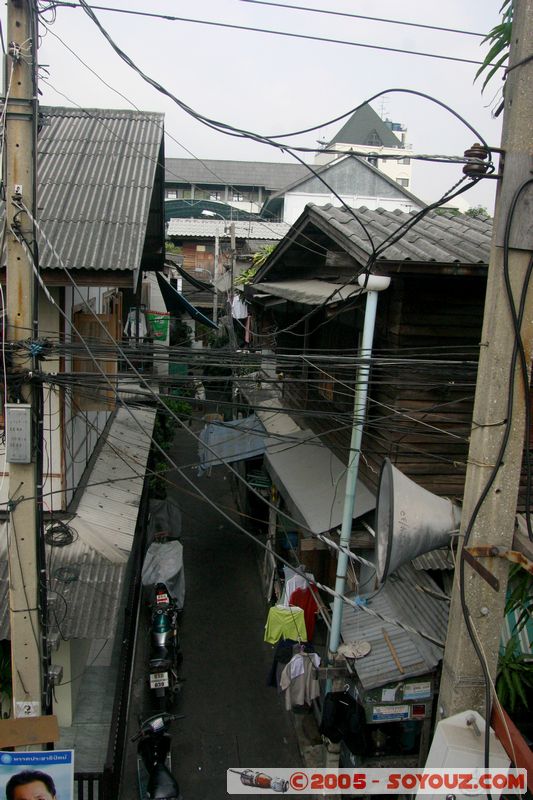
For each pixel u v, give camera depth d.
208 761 8.58
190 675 10.37
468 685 4.31
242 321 21.70
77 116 11.69
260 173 49.31
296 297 8.57
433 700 6.98
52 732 5.20
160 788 7.56
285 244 10.29
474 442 4.30
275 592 12.20
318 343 11.49
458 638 4.34
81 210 8.20
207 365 6.39
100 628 6.52
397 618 7.36
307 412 6.19
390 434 7.58
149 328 23.84
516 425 4.21
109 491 9.30
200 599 12.74
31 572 5.24
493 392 4.20
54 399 7.52
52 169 9.56
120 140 10.59
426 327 7.43
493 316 4.15
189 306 17.66
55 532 7.35
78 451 8.82
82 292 9.06
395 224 8.12
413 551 4.37
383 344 7.93
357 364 6.32
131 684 9.84
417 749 7.52
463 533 4.30
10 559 5.23
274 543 13.17
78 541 7.42
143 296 24.58
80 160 9.93
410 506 4.36
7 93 4.79
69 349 5.38
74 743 7.98
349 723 6.96
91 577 7.00
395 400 7.53
